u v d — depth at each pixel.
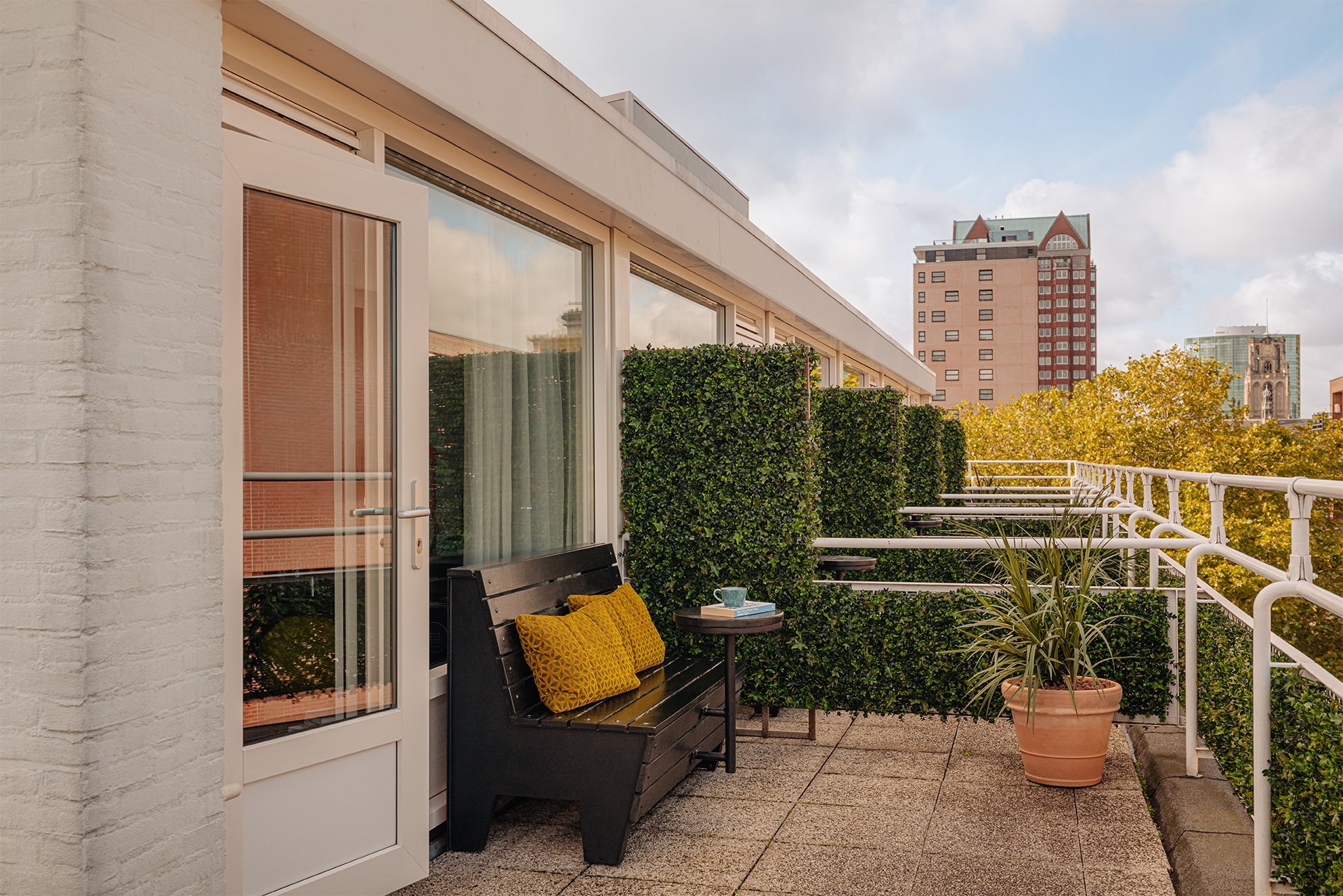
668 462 5.33
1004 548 4.49
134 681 2.23
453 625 3.64
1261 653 2.69
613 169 4.91
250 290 2.89
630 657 4.17
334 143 3.35
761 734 5.07
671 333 6.68
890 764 4.53
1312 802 2.53
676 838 3.64
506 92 3.89
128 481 2.21
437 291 4.05
